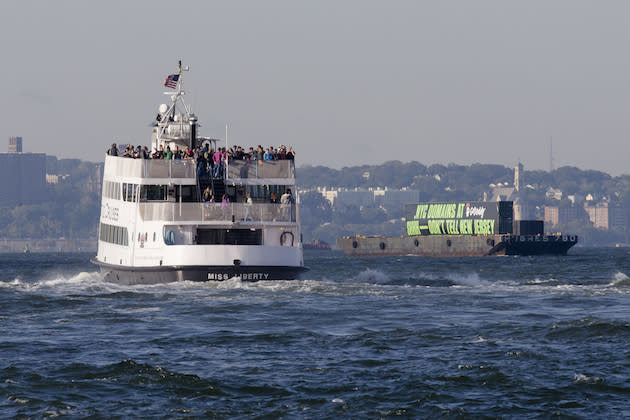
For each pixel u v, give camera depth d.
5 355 143.38
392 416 111.38
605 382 124.38
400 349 148.38
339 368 134.12
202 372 131.75
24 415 111.44
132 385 124.50
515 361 137.62
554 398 117.94
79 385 124.38
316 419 110.38
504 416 111.19
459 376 128.38
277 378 128.12
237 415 111.75
